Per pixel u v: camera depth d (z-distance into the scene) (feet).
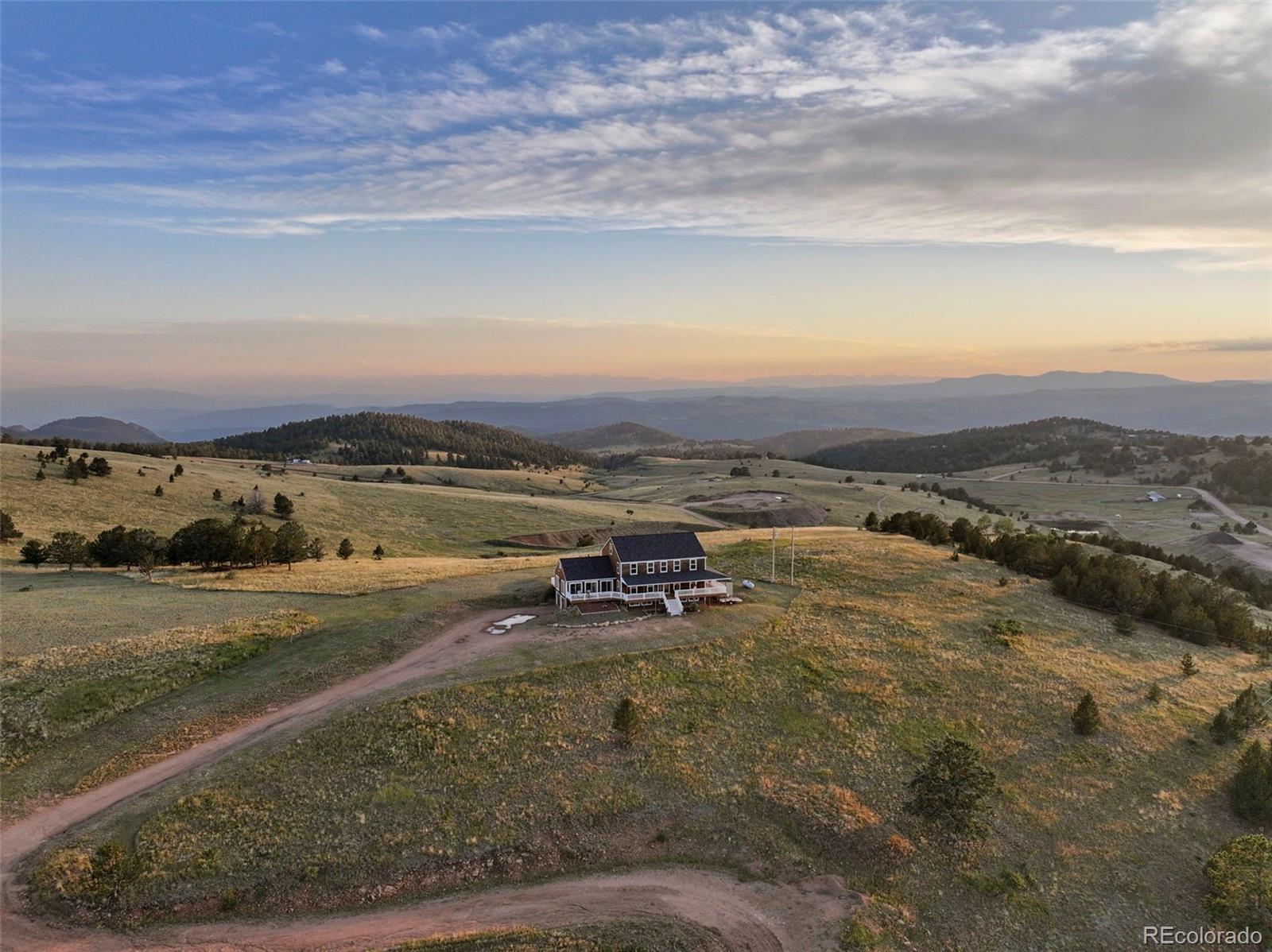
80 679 164.35
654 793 142.82
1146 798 162.81
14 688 157.48
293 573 287.69
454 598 240.94
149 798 130.00
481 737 154.81
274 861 117.50
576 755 152.25
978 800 142.92
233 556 295.48
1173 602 288.30
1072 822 150.41
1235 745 188.96
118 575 271.90
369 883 115.85
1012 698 199.62
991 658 223.92
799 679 194.90
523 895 116.67
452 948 104.12
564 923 110.52
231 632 198.59
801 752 162.50
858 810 142.82
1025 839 143.23
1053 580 310.65
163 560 294.66
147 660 176.86
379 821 128.57
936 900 124.16
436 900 114.11
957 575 308.40
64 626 194.49
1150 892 133.49
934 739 173.99
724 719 172.14
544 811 134.51
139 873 110.11
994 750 172.55
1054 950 117.29
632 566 237.66
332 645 194.18
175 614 212.64
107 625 197.88
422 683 173.47
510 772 144.77
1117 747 181.57
